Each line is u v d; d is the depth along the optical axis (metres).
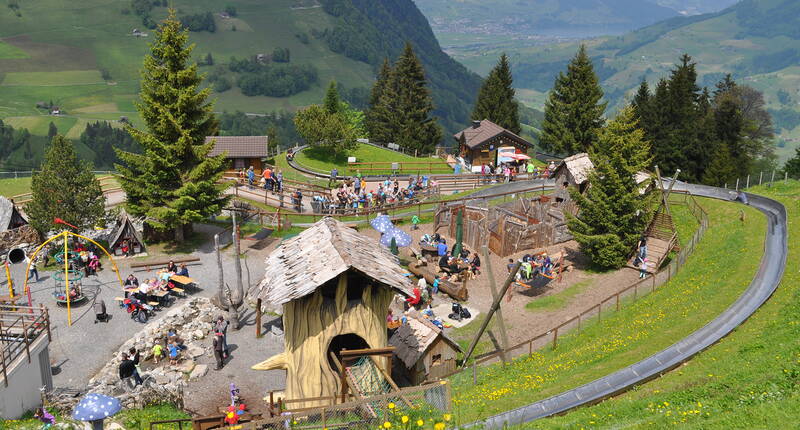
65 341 32.03
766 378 18.88
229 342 32.72
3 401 22.94
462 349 30.97
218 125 46.84
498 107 91.00
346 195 54.12
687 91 74.69
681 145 74.00
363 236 28.48
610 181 40.88
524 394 22.44
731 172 74.12
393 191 55.72
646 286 36.88
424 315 33.91
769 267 32.50
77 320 34.28
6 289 37.50
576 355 27.03
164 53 43.25
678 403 18.92
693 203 50.22
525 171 73.12
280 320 34.88
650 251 42.06
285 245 27.84
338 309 23.27
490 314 27.94
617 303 32.91
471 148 72.88
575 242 46.81
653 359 23.52
